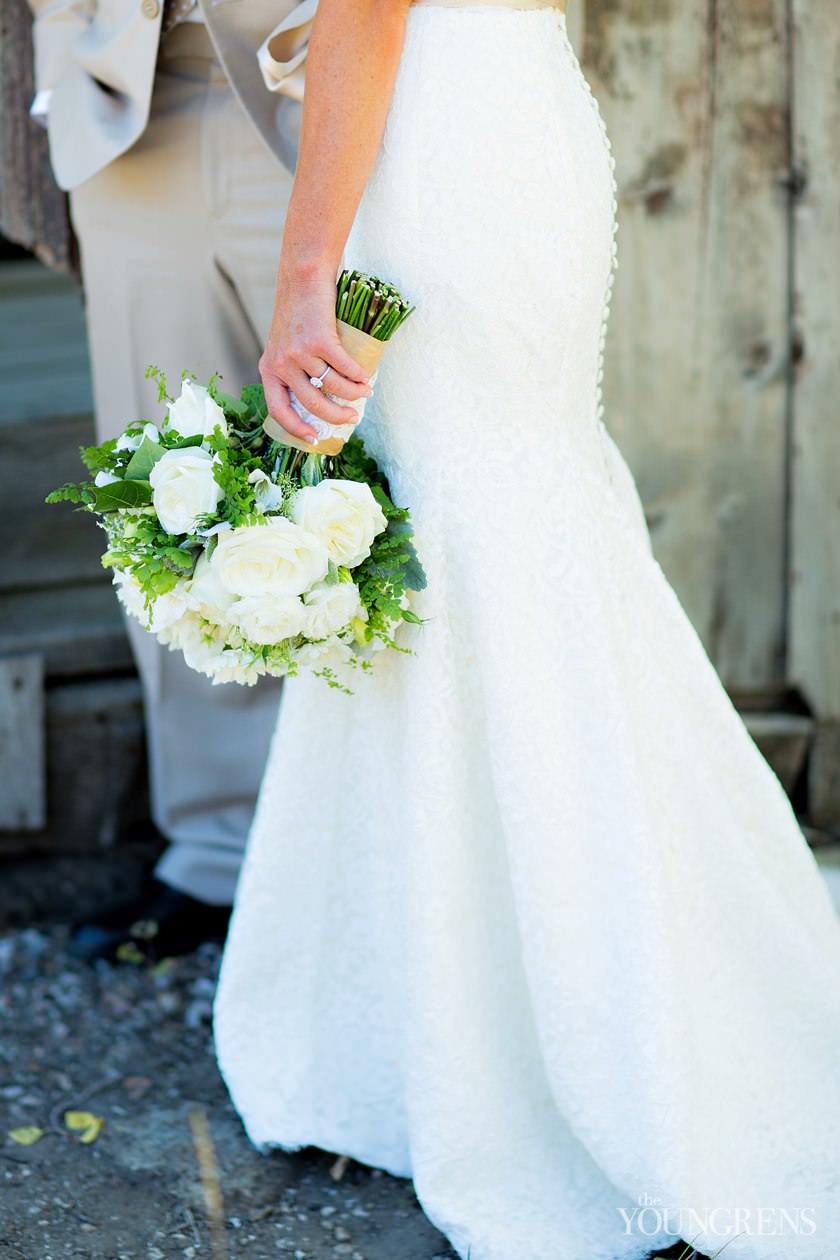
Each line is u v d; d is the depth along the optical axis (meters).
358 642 1.70
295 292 1.62
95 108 2.23
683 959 1.75
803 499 2.93
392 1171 1.98
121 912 2.77
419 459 1.74
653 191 2.77
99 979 2.64
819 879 1.96
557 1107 1.80
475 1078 1.78
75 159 2.26
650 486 2.91
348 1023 1.99
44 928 2.88
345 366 1.58
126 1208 1.93
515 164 1.64
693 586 2.96
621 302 2.81
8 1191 1.97
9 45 2.60
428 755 1.73
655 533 2.93
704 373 2.87
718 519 2.94
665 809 1.79
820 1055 1.85
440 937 1.74
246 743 2.72
